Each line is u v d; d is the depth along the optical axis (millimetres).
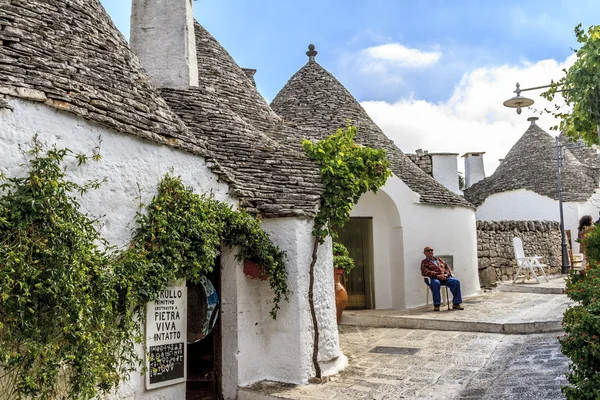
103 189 4875
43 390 4074
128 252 4922
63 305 4059
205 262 5609
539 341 7770
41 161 4254
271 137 8156
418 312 10656
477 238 14742
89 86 5051
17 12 5070
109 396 4852
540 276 16125
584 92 5820
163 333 5473
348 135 7508
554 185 20625
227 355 6234
